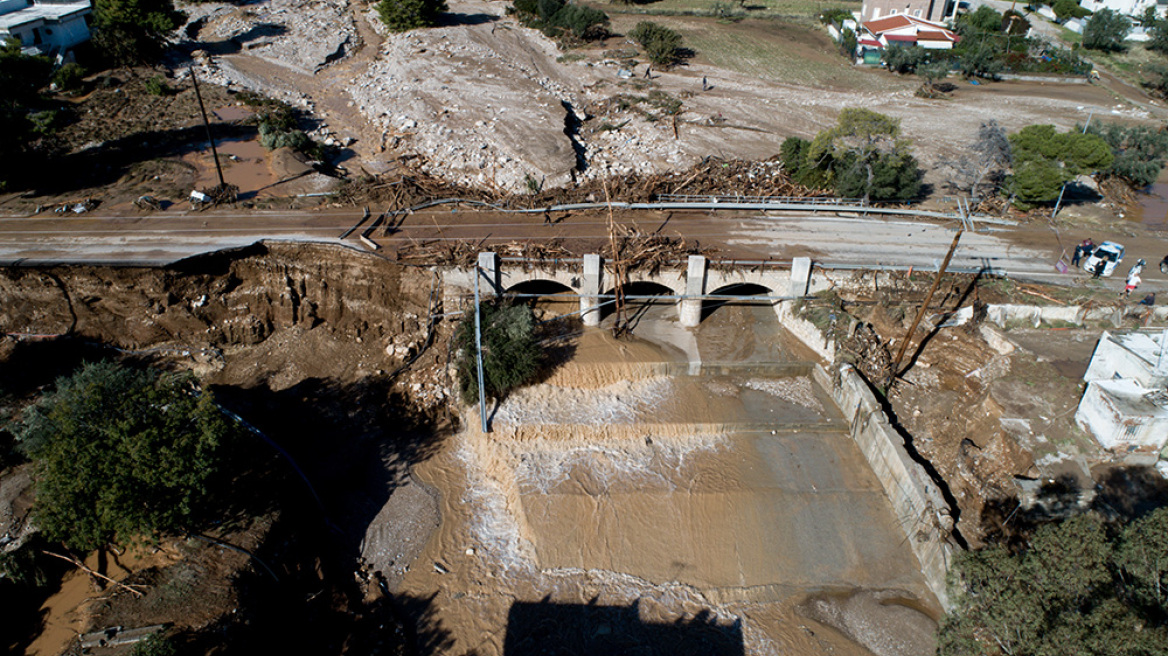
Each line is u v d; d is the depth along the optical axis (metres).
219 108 71.31
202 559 34.56
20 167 56.03
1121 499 35.78
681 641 35.81
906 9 101.81
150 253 47.66
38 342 46.41
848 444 45.12
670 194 58.28
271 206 54.59
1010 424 38.88
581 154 67.25
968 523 38.84
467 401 45.97
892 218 56.97
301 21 96.12
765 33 106.25
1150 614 21.14
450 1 110.62
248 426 41.75
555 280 49.38
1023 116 79.38
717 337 50.91
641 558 39.41
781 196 58.38
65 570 34.59
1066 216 57.97
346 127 71.31
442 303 49.38
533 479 42.69
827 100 83.50
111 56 77.38
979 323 45.75
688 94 82.12
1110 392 36.81
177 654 29.30
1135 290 48.31
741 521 40.81
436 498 42.75
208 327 48.69
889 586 37.97
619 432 45.19
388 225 52.91
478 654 35.38
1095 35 100.88
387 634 35.94
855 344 47.38
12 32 70.88
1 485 36.69
